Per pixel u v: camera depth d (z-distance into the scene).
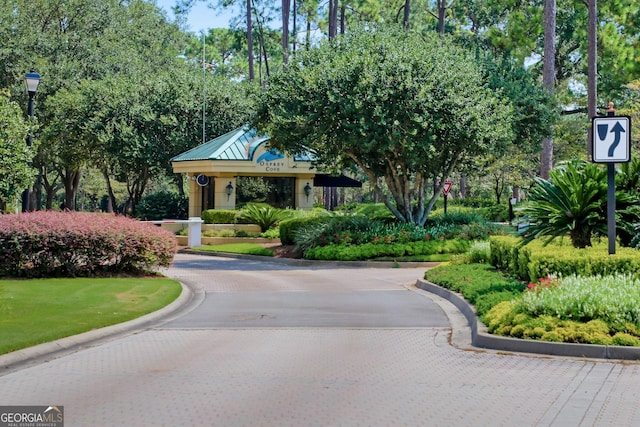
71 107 48.09
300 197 41.75
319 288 19.09
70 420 6.83
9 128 26.62
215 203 40.47
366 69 27.05
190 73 51.25
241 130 42.31
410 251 27.05
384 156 29.09
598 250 14.68
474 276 17.44
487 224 30.27
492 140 27.59
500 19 51.38
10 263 19.33
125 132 46.59
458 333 12.03
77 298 15.32
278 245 32.38
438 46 29.84
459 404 7.35
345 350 10.53
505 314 11.31
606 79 46.66
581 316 10.71
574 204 15.37
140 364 9.59
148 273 21.14
